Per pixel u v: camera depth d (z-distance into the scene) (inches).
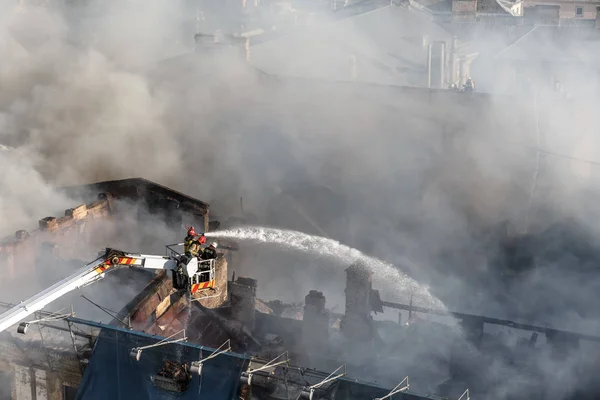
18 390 1293.1
